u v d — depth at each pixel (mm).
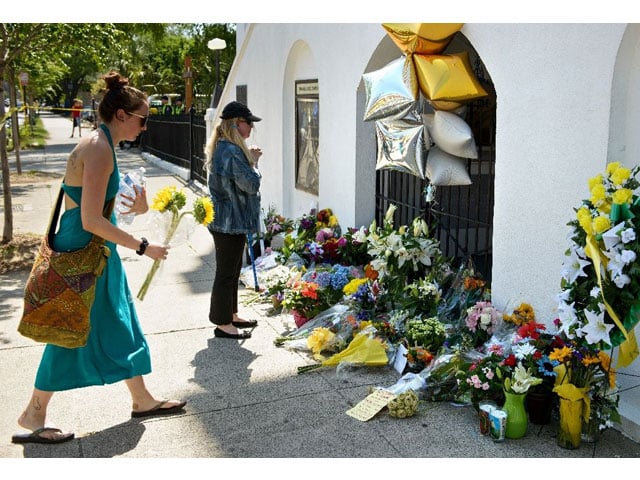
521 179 4582
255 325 5852
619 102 3826
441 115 5238
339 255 6797
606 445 3764
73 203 3684
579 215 3311
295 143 8922
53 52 10883
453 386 4363
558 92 4195
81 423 4113
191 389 4594
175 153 18469
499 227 4844
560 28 4141
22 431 4012
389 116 5441
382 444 3820
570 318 3516
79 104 32906
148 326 5902
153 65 36594
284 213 9320
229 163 5227
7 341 5527
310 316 5633
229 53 31656
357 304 5441
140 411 4172
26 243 9102
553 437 3859
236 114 5316
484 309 4633
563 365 3814
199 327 5867
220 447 3814
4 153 9062
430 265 5547
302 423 4094
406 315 5117
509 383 3844
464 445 3785
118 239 3678
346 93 7098
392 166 5660
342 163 7305
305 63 8523
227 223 5332
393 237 5516
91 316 3822
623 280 3197
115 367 3912
